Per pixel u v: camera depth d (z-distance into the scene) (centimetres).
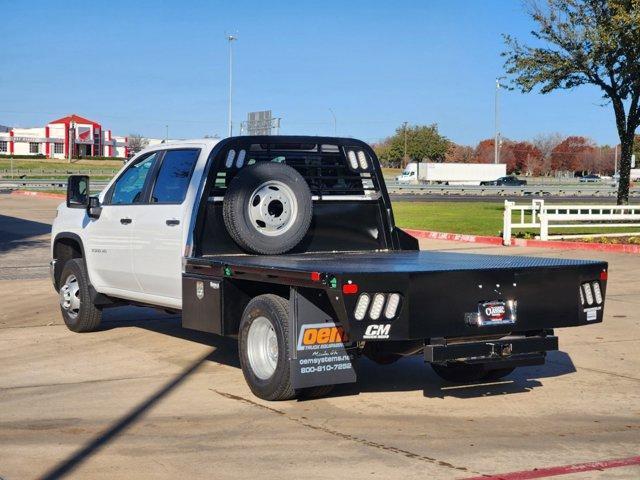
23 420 672
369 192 906
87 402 728
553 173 14750
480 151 14712
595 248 2075
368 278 640
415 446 603
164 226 858
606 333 1070
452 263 729
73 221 1041
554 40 2809
